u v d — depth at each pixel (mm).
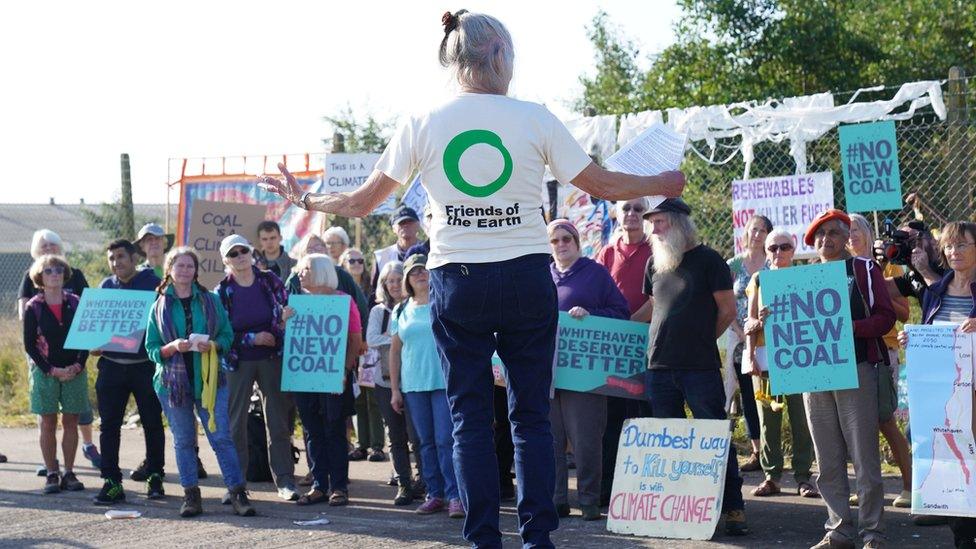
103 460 8148
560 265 7492
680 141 5348
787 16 20109
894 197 9133
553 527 3764
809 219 9664
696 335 6629
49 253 9680
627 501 6766
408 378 7562
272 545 6602
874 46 20406
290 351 7961
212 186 13297
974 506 5590
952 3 20812
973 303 5910
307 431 8102
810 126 10039
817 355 5883
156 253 10219
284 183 3926
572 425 7223
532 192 3674
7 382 14430
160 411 8359
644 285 7086
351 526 7168
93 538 6906
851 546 6004
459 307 3654
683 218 6676
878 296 5902
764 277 6055
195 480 7652
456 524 7203
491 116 3609
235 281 8109
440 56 3781
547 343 3760
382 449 9992
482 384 3754
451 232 3652
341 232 10711
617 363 7145
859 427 5895
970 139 9406
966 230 5984
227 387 7828
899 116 9688
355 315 8125
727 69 20109
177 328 7652
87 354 8672
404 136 3691
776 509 7297
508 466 7941
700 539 6461
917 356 5781
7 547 6676
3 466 9922
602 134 10969
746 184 10000
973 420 5746
